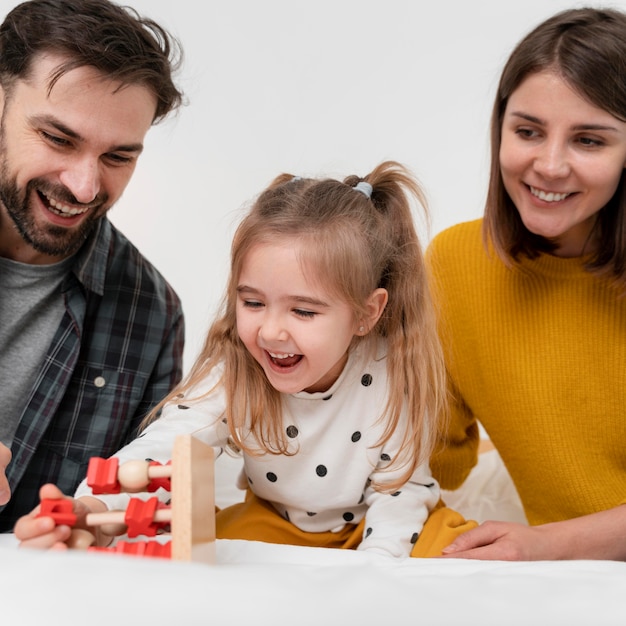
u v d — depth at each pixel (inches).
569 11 42.1
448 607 19.8
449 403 50.4
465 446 54.4
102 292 50.5
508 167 42.8
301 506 43.1
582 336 46.6
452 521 42.6
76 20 41.3
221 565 29.2
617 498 46.8
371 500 43.0
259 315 38.2
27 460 47.2
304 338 37.7
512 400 48.3
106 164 44.0
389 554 38.0
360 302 39.9
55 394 48.1
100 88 41.1
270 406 41.9
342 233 39.2
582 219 43.1
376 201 45.3
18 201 44.3
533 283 47.8
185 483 24.6
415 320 43.9
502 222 46.5
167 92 45.8
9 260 48.5
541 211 42.9
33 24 41.8
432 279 49.9
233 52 77.4
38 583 18.4
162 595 18.0
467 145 76.7
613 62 39.1
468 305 49.7
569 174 41.2
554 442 47.3
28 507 49.6
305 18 77.0
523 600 21.3
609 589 23.1
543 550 38.9
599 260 45.6
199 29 76.9
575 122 40.1
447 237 51.5
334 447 42.6
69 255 49.3
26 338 49.0
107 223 52.5
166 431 38.7
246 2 76.8
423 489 43.5
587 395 46.6
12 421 48.5
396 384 42.9
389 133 77.4
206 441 40.5
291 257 37.5
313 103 77.6
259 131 77.9
